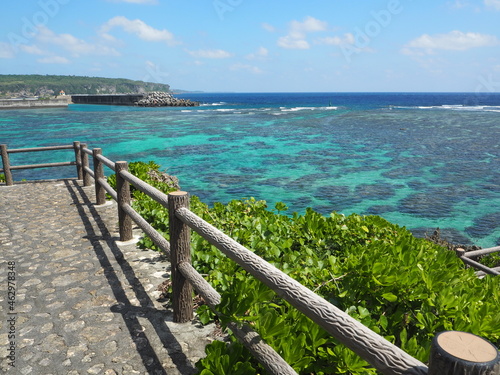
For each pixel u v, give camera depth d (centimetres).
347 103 13075
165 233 550
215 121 5475
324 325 156
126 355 297
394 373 124
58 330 331
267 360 211
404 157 2827
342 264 314
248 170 2352
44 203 773
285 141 3559
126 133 4028
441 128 4650
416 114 7106
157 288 409
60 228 615
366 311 256
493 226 1478
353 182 2095
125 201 536
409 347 214
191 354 298
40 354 298
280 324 225
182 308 339
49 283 421
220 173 2262
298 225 493
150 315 355
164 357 295
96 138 3634
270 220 523
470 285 309
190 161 2603
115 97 10350
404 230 474
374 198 1805
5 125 4766
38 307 370
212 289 285
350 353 213
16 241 557
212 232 257
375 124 5138
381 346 132
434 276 263
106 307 370
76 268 462
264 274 198
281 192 1877
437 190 1955
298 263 383
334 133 4169
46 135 3816
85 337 321
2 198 812
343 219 507
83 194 850
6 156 923
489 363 98
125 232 552
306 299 169
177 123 5147
